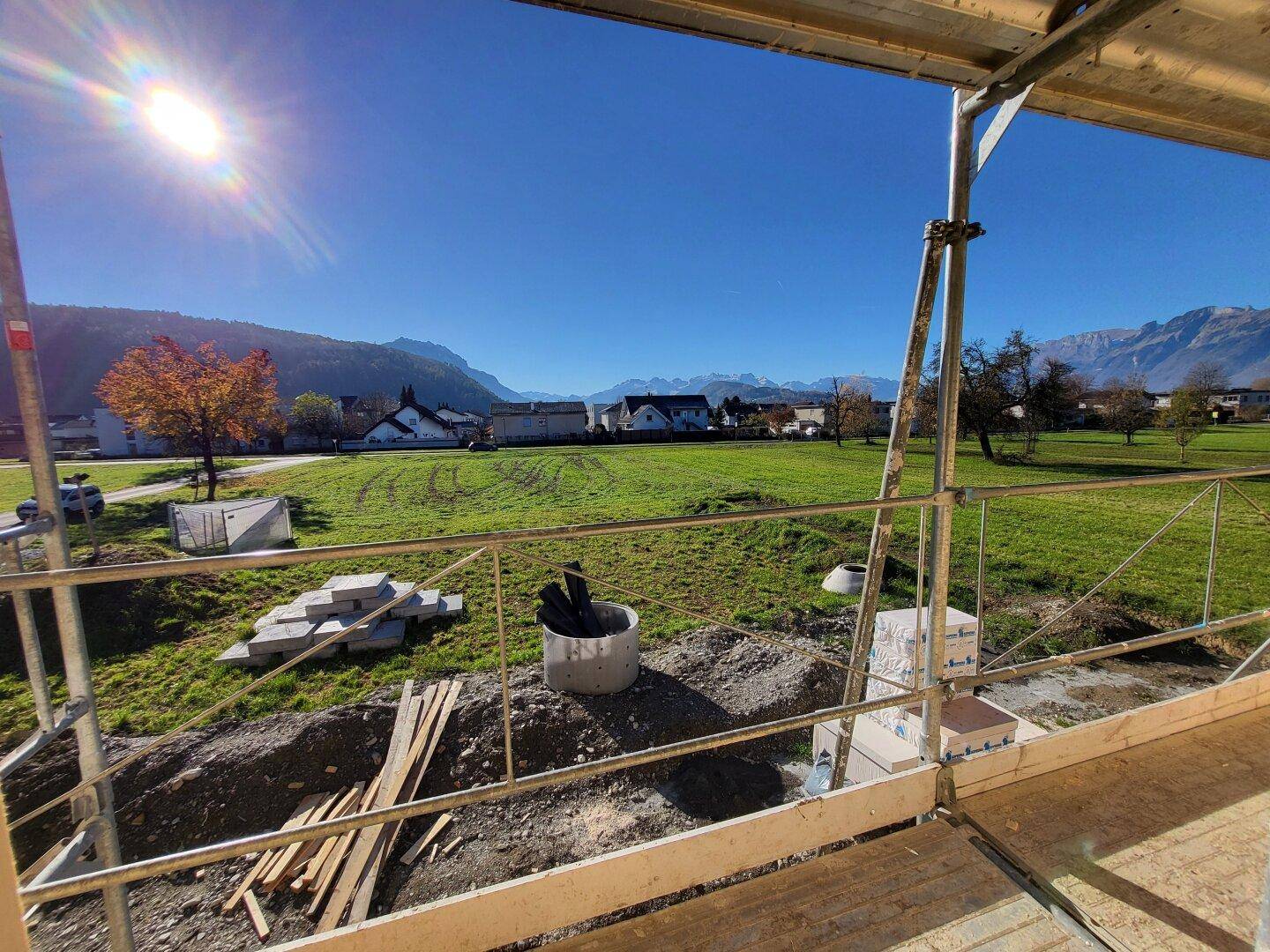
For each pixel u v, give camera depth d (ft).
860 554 30.12
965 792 6.78
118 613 21.89
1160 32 5.74
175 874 11.35
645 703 16.02
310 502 61.21
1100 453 98.02
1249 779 7.09
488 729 15.07
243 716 16.08
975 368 92.22
